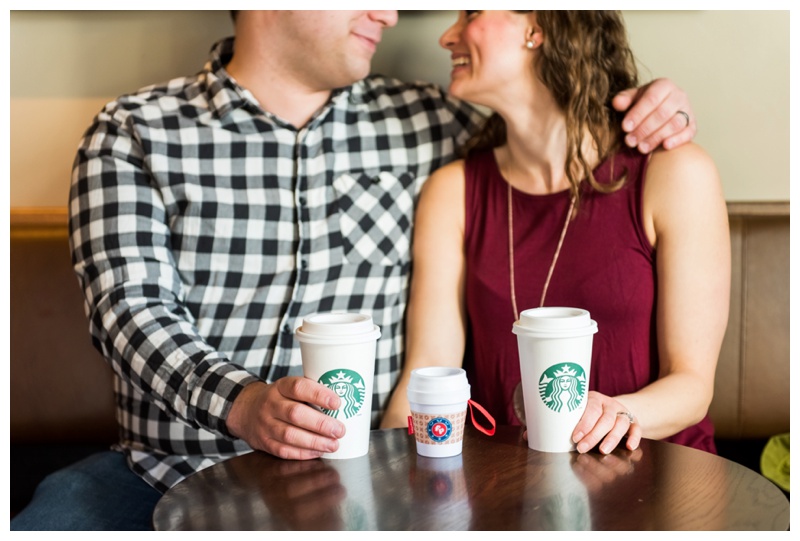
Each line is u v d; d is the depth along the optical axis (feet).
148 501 4.91
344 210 5.25
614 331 4.80
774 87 5.92
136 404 5.23
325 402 3.53
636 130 4.79
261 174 5.18
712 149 6.03
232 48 5.47
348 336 3.52
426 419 3.58
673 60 5.96
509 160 5.21
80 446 6.02
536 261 4.95
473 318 5.13
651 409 4.23
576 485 3.26
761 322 5.57
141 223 5.00
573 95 4.77
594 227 4.85
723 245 4.74
